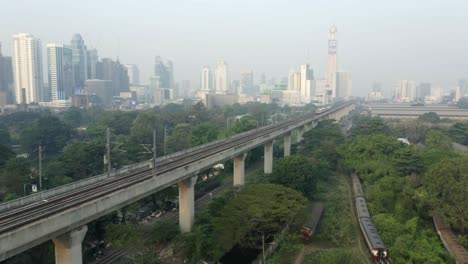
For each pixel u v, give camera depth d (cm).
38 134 14712
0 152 10544
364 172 10488
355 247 6669
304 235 6938
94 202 4738
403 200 8088
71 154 10362
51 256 5616
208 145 9831
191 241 6200
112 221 6881
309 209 8112
